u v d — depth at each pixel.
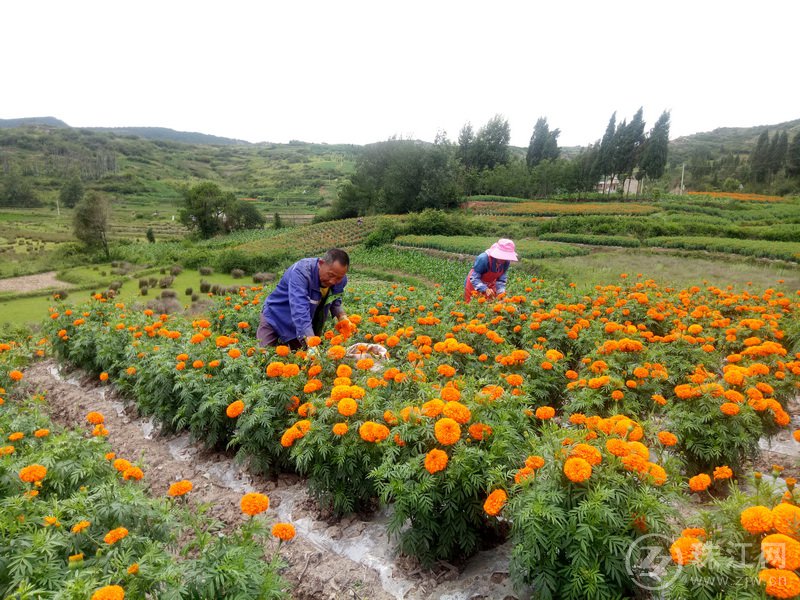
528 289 9.62
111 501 2.54
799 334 5.59
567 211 60.28
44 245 64.62
